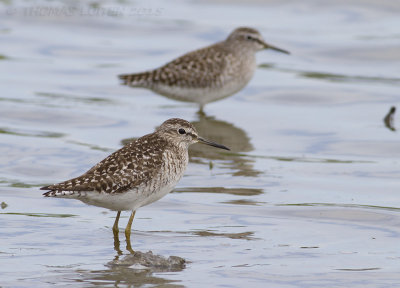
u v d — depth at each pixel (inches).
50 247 430.9
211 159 634.8
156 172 455.5
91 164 601.6
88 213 500.4
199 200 530.6
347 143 676.7
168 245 441.1
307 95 846.5
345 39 1037.8
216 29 1071.6
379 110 787.4
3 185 544.7
